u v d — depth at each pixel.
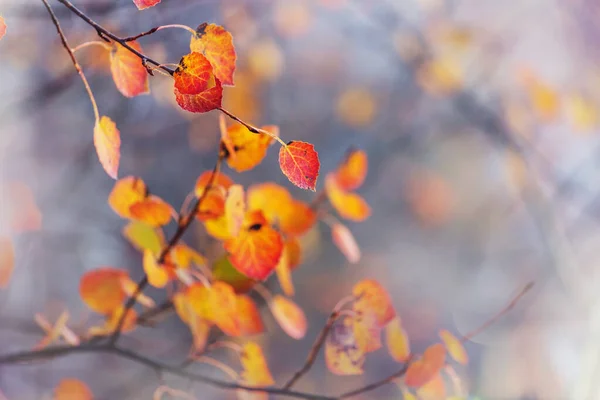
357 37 4.00
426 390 1.44
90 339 1.48
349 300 1.42
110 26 1.94
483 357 3.50
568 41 3.56
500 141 3.69
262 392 1.45
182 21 2.29
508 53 3.59
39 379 2.29
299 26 3.66
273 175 3.75
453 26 3.61
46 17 1.90
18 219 2.77
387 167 5.02
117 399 2.11
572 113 3.47
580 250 3.36
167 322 2.47
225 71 1.27
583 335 2.76
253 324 1.45
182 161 3.59
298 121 4.55
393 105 4.76
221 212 1.39
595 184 3.54
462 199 5.01
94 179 3.28
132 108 2.98
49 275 2.86
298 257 1.47
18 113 2.54
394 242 4.91
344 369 1.42
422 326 4.29
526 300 3.71
